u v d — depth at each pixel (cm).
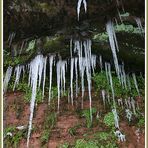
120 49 335
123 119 324
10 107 345
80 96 340
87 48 335
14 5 325
